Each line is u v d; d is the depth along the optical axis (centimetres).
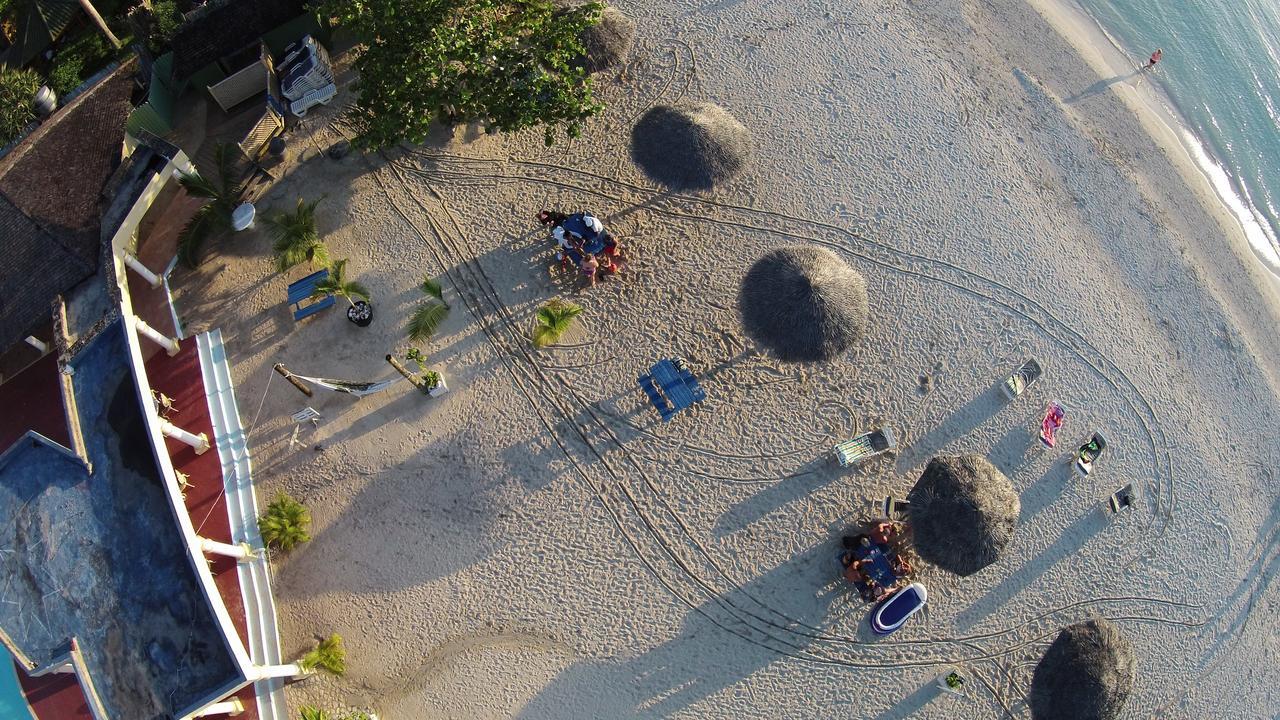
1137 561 1889
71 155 1653
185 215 1881
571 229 1859
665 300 1939
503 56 1703
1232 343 2180
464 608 1659
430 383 1750
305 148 1998
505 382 1828
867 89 2297
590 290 1931
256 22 1930
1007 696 1738
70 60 1995
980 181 2211
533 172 2052
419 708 1599
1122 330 2108
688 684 1659
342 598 1639
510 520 1722
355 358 1817
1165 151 2431
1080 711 1625
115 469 1442
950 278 2070
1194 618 1883
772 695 1673
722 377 1875
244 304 1834
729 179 1894
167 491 1407
